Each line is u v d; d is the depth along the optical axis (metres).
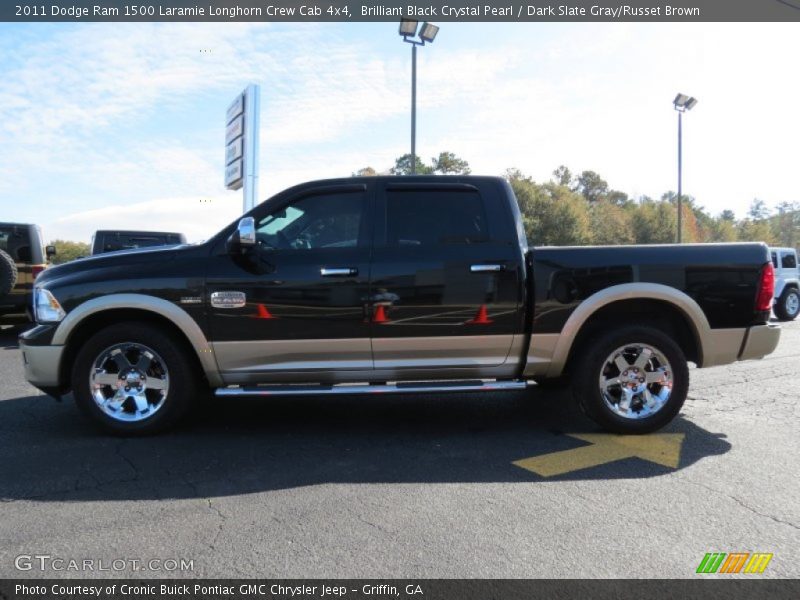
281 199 4.66
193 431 4.79
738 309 4.64
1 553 2.81
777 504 3.36
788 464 4.01
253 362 4.54
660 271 4.58
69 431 4.76
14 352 8.77
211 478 3.77
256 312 4.46
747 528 3.06
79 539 2.95
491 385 4.51
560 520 3.15
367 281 4.49
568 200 55.81
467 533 3.01
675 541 2.92
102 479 3.74
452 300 4.53
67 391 4.83
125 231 14.14
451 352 4.59
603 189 79.00
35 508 3.30
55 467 3.95
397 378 4.64
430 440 4.57
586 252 4.61
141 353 4.58
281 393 4.39
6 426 4.89
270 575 2.63
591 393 4.58
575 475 3.82
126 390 4.61
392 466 4.00
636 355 4.63
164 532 3.02
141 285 4.46
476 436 4.68
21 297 9.80
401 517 3.19
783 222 101.62
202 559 2.76
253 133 18.42
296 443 4.50
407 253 4.55
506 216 4.69
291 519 3.17
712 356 4.68
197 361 4.69
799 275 16.02
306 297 4.47
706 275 4.60
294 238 4.64
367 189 4.69
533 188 56.00
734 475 3.81
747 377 7.05
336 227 4.65
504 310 4.56
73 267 4.64
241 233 4.24
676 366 4.57
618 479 3.74
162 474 3.83
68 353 4.60
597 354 4.55
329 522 3.13
